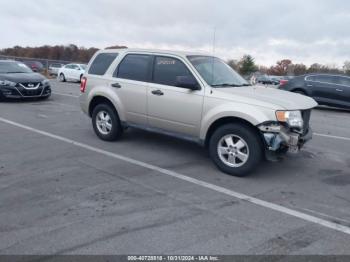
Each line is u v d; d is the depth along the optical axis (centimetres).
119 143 742
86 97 771
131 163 614
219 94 570
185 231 388
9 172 552
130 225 396
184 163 624
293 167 628
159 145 734
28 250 344
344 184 553
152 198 471
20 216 410
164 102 633
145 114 671
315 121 1170
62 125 913
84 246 353
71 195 472
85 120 990
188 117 605
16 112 1077
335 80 1465
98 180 530
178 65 632
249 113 530
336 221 425
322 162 666
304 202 478
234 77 668
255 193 502
